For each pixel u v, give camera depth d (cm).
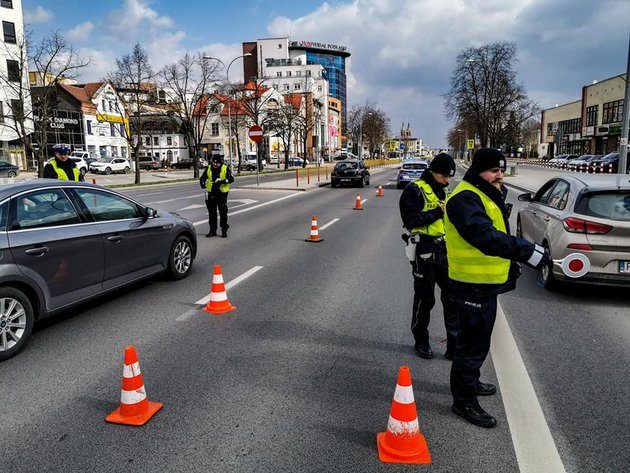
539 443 309
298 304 603
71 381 396
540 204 764
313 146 10006
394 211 1628
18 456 297
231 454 298
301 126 6700
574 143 7600
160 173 5266
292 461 291
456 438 314
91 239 536
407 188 430
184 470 284
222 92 5328
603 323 532
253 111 5559
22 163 4838
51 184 518
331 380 396
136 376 336
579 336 493
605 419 337
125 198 620
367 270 786
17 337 449
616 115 5988
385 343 476
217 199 1092
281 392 375
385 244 1020
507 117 4503
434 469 284
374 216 1495
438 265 425
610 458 294
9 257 445
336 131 13000
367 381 395
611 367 420
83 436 318
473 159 309
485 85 4288
